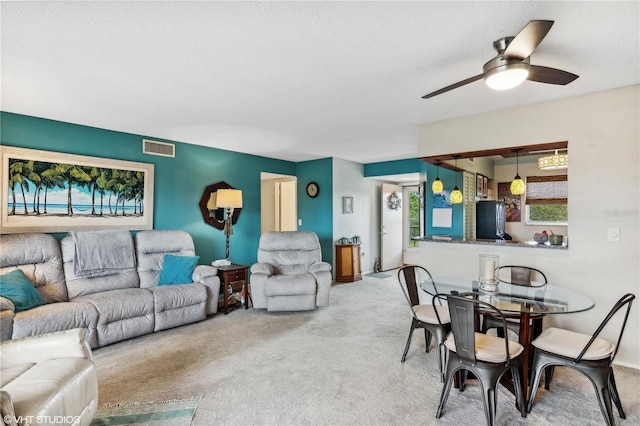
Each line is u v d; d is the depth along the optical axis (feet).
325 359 9.29
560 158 14.21
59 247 11.32
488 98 9.94
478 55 7.23
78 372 5.88
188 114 11.41
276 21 5.95
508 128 10.87
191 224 15.97
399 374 8.43
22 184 11.10
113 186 13.23
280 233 16.17
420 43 6.73
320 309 14.29
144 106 10.58
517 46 5.73
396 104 10.49
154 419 6.56
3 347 6.14
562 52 7.10
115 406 7.00
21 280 9.43
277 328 11.85
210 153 16.84
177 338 10.86
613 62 7.57
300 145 16.69
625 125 9.03
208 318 13.00
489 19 5.89
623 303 6.13
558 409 6.97
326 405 7.06
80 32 6.28
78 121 12.13
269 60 7.47
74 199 12.22
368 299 16.02
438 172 15.84
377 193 24.32
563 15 5.74
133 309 10.60
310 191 21.13
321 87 9.07
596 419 6.64
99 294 10.89
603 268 9.29
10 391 5.01
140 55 7.21
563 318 9.82
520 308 6.92
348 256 20.18
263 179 24.49
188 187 15.89
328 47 6.88
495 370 6.31
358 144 16.47
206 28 6.17
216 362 9.10
